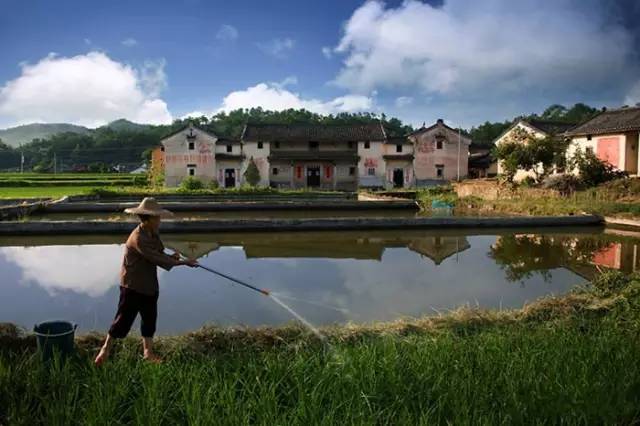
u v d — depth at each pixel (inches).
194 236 668.7
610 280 311.6
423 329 251.1
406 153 1871.3
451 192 1331.2
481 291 379.9
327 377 176.4
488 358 192.2
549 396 162.2
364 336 238.1
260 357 206.7
